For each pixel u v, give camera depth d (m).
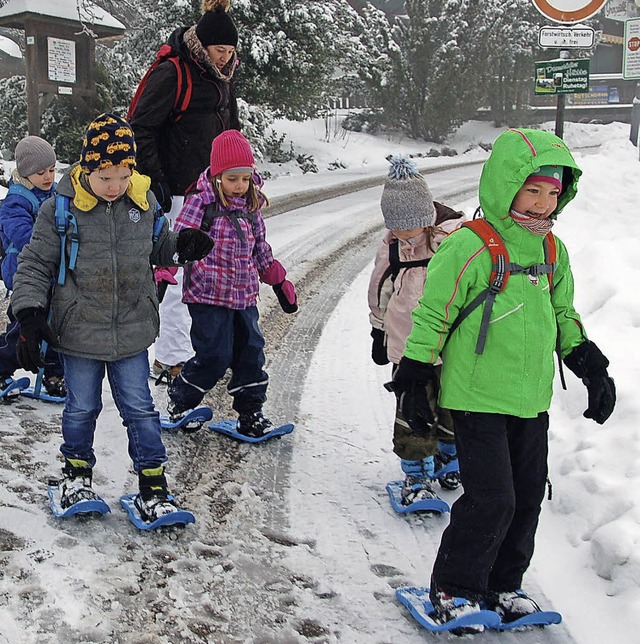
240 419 4.20
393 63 29.64
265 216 11.64
